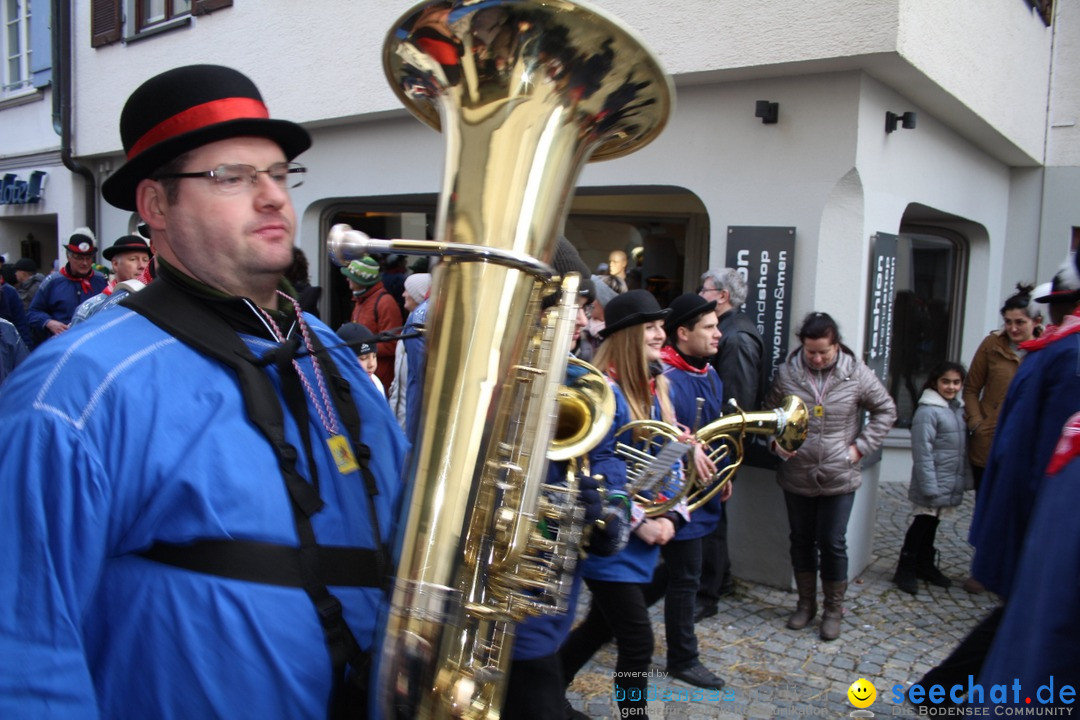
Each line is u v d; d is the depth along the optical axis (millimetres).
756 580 4469
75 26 8648
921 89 4387
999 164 6754
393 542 1142
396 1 5676
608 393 2111
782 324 4281
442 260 1201
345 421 1303
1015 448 2561
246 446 1104
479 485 1135
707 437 3223
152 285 1189
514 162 1283
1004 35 5402
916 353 7176
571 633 2787
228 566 1053
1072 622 1436
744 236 4371
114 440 1021
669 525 2576
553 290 1305
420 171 6004
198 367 1115
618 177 4891
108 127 8414
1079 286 2762
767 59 4039
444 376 1156
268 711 1062
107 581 1050
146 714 1040
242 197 1164
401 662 1077
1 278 5922
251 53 6793
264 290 1244
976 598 4270
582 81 1318
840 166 4102
